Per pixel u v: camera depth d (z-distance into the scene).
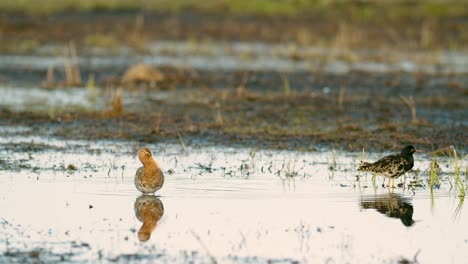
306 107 71.50
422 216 39.88
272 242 35.62
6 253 33.66
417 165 51.50
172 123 64.31
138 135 59.84
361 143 57.38
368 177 48.06
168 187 45.03
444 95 78.25
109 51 110.38
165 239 35.94
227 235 36.53
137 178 43.25
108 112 66.69
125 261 32.88
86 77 89.06
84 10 149.75
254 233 36.88
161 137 59.28
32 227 37.47
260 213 40.06
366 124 64.69
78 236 36.22
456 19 144.25
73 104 72.81
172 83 84.69
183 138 58.94
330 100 74.94
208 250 34.47
